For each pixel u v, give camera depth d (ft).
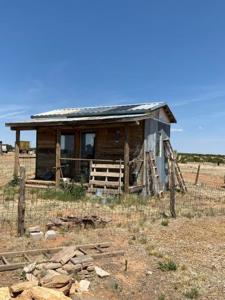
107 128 59.57
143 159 56.59
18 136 62.59
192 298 18.84
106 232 30.55
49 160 65.21
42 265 20.97
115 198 48.21
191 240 29.30
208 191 67.82
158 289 19.81
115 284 20.02
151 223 34.76
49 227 30.60
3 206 41.34
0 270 21.24
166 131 67.56
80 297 17.48
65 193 49.44
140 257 24.72
